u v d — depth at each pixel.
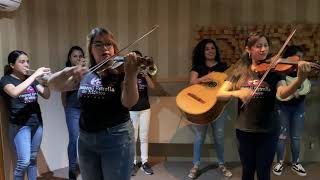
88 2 4.01
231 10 3.97
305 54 3.89
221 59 3.97
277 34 3.88
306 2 3.90
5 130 3.18
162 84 4.08
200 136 3.60
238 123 2.41
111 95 1.85
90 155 1.93
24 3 3.53
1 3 3.02
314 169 3.75
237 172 3.71
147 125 3.77
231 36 3.94
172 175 3.68
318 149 4.00
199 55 3.63
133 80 1.77
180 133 3.98
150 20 4.05
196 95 3.28
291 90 2.18
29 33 3.61
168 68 4.09
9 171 3.26
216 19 4.00
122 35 4.07
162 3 4.02
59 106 3.87
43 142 3.76
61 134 3.91
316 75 3.88
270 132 2.30
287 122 3.61
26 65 3.04
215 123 3.62
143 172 3.77
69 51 3.68
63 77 1.91
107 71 1.88
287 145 3.98
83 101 1.89
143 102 3.71
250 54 2.41
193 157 3.94
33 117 3.03
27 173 3.09
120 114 1.88
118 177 1.92
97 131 1.86
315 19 3.92
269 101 2.30
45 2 3.75
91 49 1.98
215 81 3.40
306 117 3.96
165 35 4.05
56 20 3.86
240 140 2.40
